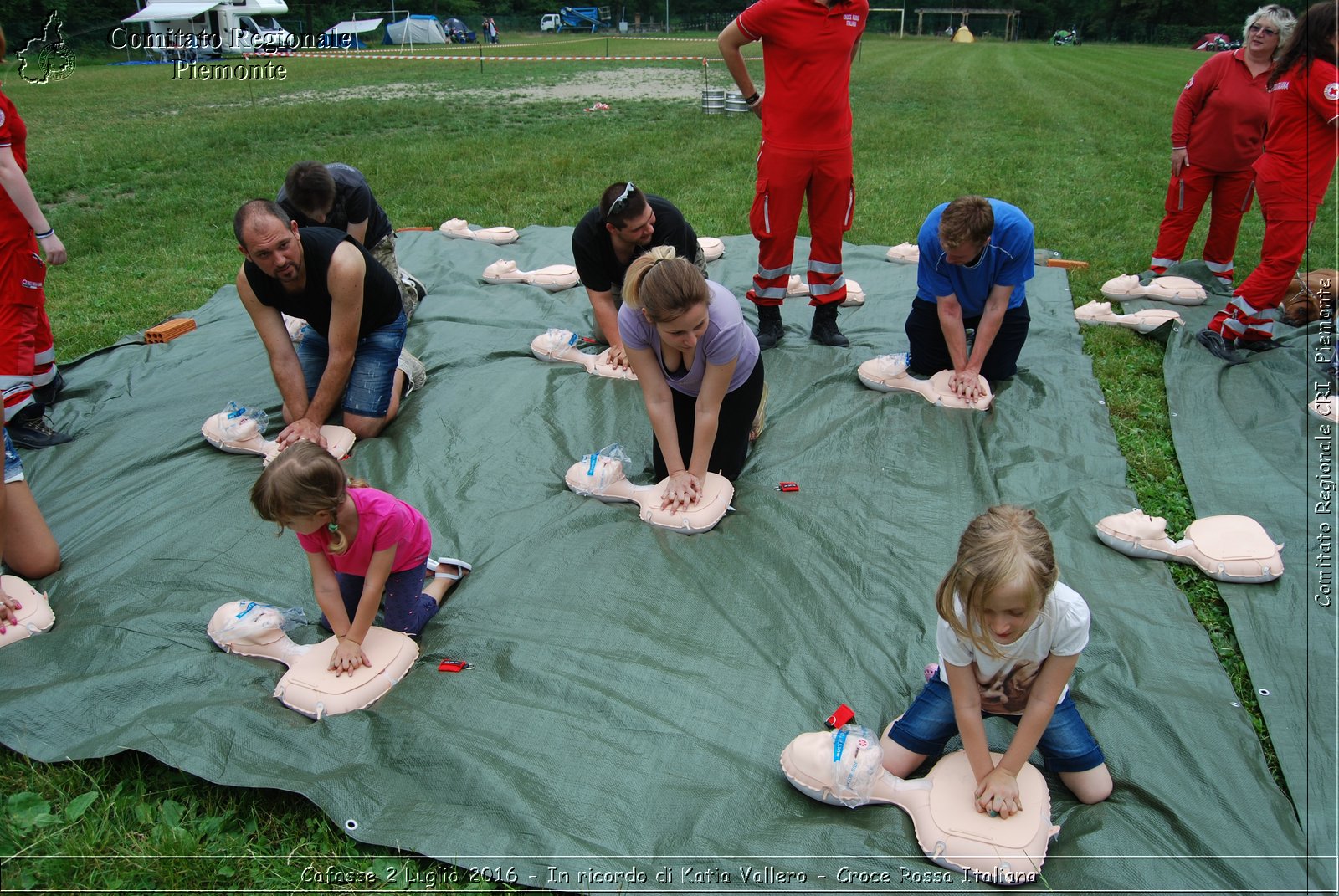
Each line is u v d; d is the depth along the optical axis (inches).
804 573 120.1
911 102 642.8
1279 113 169.6
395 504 103.0
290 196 167.9
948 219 145.1
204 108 606.5
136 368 185.6
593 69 936.9
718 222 308.0
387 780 90.7
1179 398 170.4
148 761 94.5
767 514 132.8
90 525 133.7
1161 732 95.7
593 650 107.2
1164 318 201.3
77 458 151.7
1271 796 88.6
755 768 92.7
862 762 86.8
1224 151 211.6
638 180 370.9
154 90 727.1
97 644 108.3
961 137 481.1
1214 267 229.3
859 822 87.1
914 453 150.5
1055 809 89.2
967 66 1023.0
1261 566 119.3
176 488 142.4
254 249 133.3
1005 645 80.7
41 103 641.6
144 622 111.4
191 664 104.7
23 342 155.2
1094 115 576.1
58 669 105.8
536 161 411.2
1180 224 224.7
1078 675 103.2
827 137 175.8
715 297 121.6
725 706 99.7
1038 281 229.9
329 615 101.3
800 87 172.2
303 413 154.3
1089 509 135.6
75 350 209.2
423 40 1503.4
